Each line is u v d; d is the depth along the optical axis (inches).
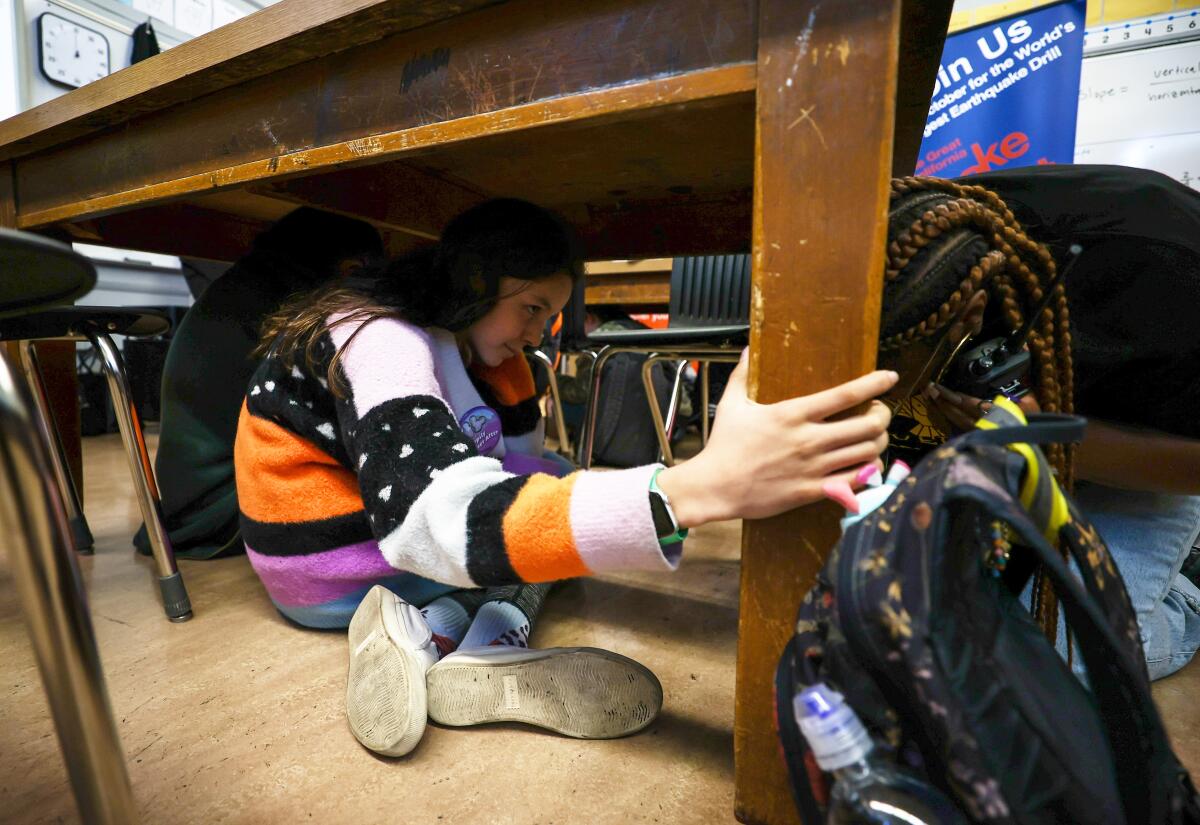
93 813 14.2
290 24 25.0
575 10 20.9
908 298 18.8
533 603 34.5
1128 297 26.1
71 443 50.9
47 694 13.9
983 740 11.9
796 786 14.6
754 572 19.5
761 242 18.2
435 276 31.0
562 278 31.7
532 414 43.4
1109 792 12.8
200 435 45.6
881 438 17.8
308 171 28.1
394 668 24.5
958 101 80.8
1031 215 27.9
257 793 22.3
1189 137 90.1
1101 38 92.7
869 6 16.3
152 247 51.6
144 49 101.0
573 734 25.4
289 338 30.1
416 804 21.7
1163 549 30.3
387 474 23.2
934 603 12.6
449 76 23.7
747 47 18.3
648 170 40.1
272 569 33.5
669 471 19.7
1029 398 21.8
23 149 39.0
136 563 47.1
